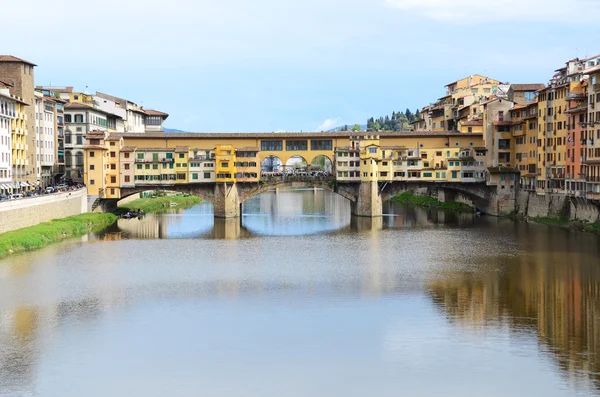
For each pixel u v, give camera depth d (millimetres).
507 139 166125
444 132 172000
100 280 89750
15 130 143875
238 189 165250
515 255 106500
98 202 158375
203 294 82875
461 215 169125
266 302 79250
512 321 71375
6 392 55031
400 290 84500
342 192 167375
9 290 83625
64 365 60281
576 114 132125
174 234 133875
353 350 63625
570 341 65188
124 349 63969
